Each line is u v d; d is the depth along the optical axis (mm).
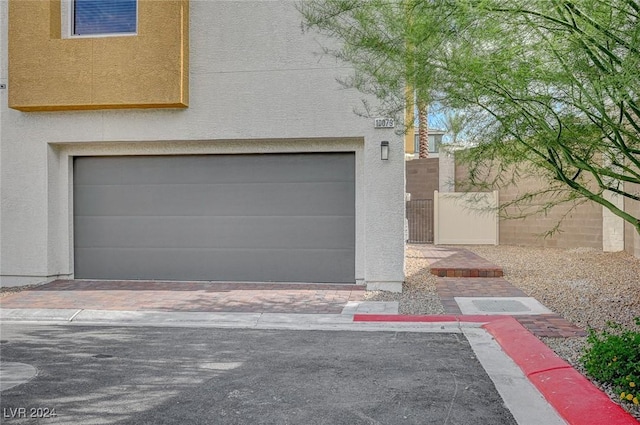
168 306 9125
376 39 5777
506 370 5809
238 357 6359
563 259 15109
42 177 11133
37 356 6453
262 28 10539
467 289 10570
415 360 6195
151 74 10422
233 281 11227
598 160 6438
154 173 11438
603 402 4539
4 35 11148
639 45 4383
